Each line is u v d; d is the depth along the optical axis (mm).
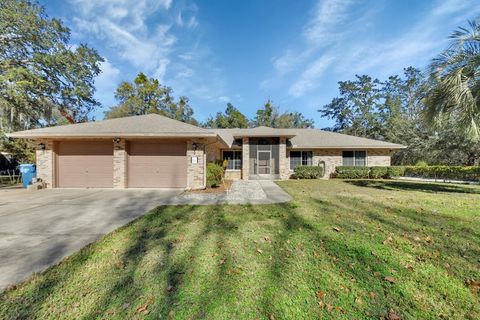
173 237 4484
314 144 18828
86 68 19344
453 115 10047
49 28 16531
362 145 18312
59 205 7617
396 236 4492
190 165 11602
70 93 18781
